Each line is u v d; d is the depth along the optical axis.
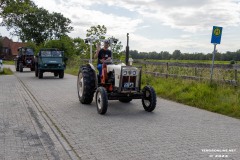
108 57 10.23
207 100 10.41
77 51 40.47
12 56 91.50
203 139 6.41
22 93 13.10
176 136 6.62
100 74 9.98
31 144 6.04
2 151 5.61
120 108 9.88
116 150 5.68
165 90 12.96
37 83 17.66
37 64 22.48
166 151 5.63
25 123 7.71
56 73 23.75
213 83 12.45
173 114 8.98
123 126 7.47
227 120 8.25
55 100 11.42
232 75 12.86
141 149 5.74
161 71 17.64
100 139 6.38
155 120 8.16
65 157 5.33
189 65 15.03
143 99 9.43
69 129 7.17
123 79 9.08
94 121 8.00
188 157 5.32
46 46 37.28
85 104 10.64
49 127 7.36
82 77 10.55
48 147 5.86
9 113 8.88
